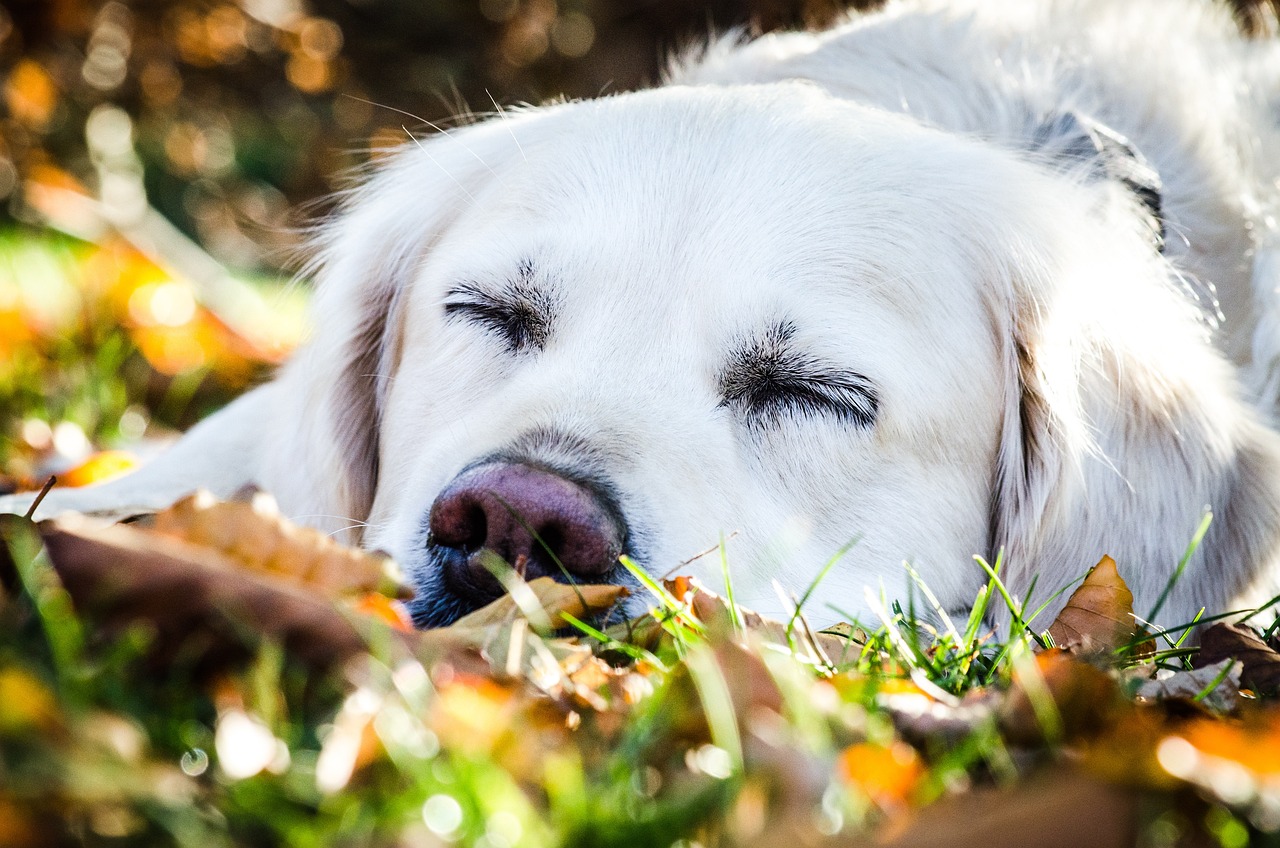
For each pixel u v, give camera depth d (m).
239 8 9.34
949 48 3.98
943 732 1.66
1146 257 3.38
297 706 1.59
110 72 9.23
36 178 7.89
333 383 3.39
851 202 2.89
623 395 2.64
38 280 6.31
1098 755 1.42
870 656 2.14
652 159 2.91
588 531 2.35
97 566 1.64
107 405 4.98
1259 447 3.18
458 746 1.46
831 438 2.74
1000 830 1.34
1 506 3.15
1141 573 3.11
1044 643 2.34
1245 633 2.20
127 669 1.58
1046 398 3.04
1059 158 3.62
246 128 11.16
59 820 1.23
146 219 8.88
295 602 1.66
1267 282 3.78
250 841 1.29
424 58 10.67
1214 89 4.18
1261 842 1.41
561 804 1.39
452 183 3.34
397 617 1.91
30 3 8.14
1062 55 4.07
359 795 1.39
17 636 1.56
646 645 2.17
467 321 2.91
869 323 2.78
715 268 2.74
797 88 3.22
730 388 2.73
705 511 2.55
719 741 1.52
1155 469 3.12
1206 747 1.56
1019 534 3.06
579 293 2.78
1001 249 3.04
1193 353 3.22
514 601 2.09
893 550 2.85
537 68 10.68
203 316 6.04
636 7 10.43
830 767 1.46
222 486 3.50
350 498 3.36
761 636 2.08
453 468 2.58
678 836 1.38
